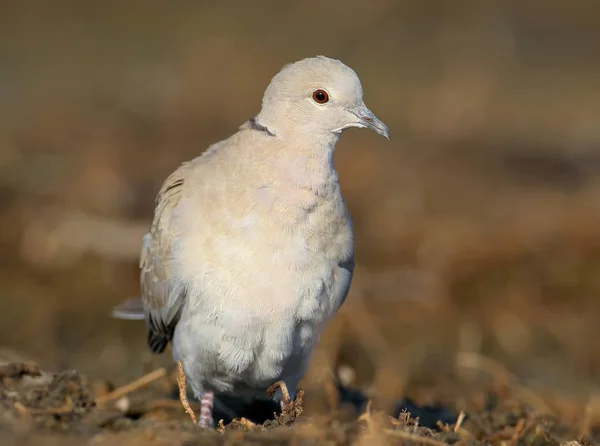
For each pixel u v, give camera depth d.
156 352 10.79
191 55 24.22
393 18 26.89
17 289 14.91
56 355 13.20
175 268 9.14
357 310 13.87
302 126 9.13
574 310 15.17
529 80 24.14
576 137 21.06
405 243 16.25
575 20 27.33
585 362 13.74
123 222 16.27
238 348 9.01
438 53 25.27
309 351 9.34
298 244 8.87
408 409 10.66
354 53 25.27
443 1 27.64
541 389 12.27
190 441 7.44
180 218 9.14
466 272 15.59
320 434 7.59
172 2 28.44
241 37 25.58
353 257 9.44
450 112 21.83
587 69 24.86
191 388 10.48
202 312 9.00
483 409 10.38
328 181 9.08
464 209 17.55
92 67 24.45
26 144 19.33
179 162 18.97
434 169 19.30
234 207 8.87
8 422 7.50
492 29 26.27
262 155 8.98
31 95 22.59
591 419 10.75
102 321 14.27
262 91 22.59
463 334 14.11
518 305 15.18
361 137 20.84
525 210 17.39
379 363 12.83
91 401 8.17
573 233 16.38
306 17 26.94
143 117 21.30
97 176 17.25
